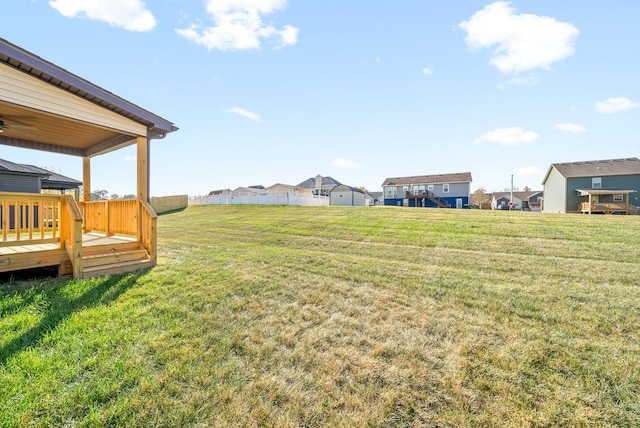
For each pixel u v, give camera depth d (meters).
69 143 6.92
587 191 22.02
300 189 34.97
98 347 2.44
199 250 7.08
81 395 1.87
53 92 4.29
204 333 2.79
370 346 2.68
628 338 2.85
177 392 1.96
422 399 1.99
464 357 2.50
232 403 1.89
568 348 2.65
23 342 2.44
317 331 2.94
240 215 16.77
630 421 1.81
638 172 22.06
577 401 1.97
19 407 1.74
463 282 4.62
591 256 6.42
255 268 5.23
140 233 5.50
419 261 6.15
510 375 2.25
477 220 11.54
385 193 37.12
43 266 4.19
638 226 9.72
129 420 1.71
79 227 4.27
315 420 1.78
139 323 2.91
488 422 1.79
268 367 2.31
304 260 6.02
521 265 5.74
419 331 2.98
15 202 3.94
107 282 4.11
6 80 3.79
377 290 4.22
